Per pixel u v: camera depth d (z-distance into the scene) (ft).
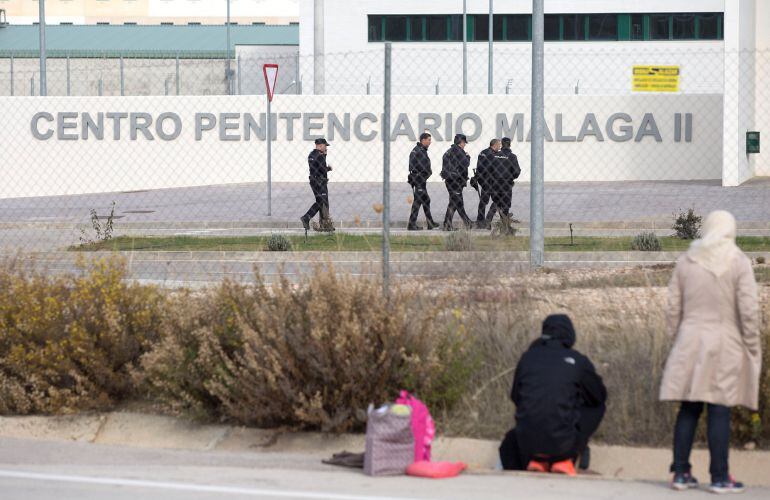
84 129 445.78
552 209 321.73
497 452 98.32
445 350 106.22
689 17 588.50
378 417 89.35
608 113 442.09
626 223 277.03
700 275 83.82
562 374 87.92
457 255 129.80
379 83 598.34
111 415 108.78
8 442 103.04
